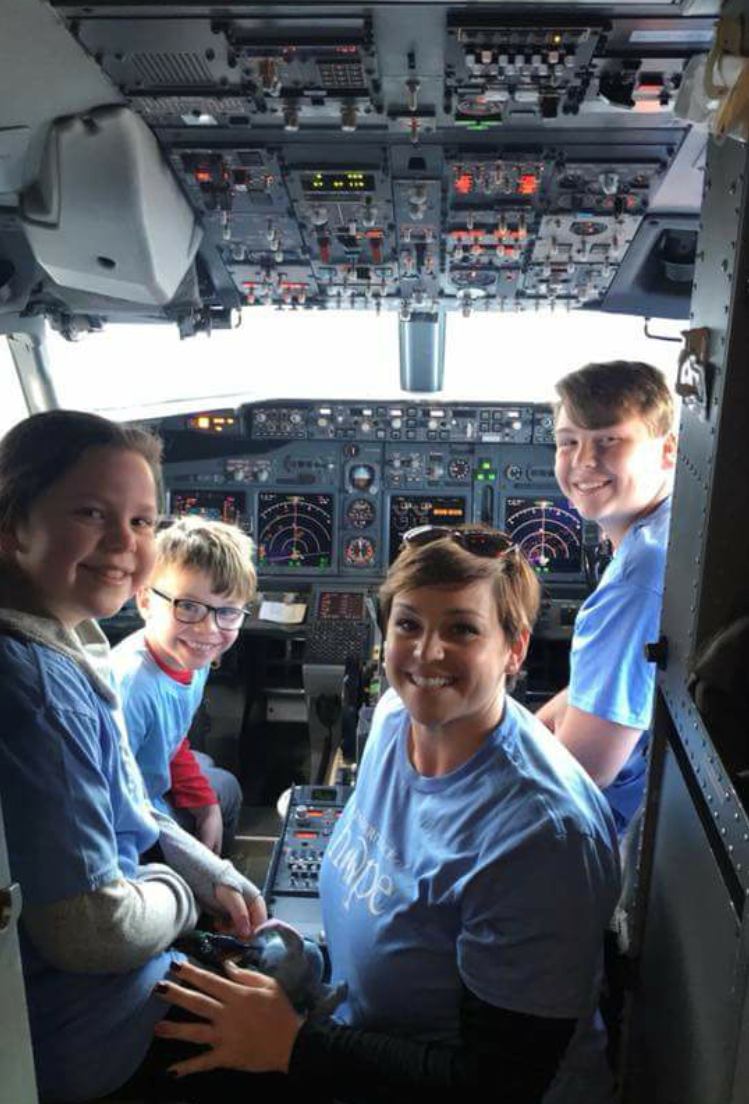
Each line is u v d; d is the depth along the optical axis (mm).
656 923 1830
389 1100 1602
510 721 1702
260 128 2488
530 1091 1527
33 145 2488
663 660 1836
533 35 1941
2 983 1226
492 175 2693
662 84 2154
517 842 1522
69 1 1847
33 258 3188
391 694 2023
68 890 1529
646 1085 1850
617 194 2814
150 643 2734
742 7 1379
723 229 1484
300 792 3074
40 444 1642
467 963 1557
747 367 1445
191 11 1887
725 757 1403
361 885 1788
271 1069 1665
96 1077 1672
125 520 1671
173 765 3121
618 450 2406
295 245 3287
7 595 1663
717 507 1518
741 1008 1202
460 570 1604
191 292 3447
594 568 4773
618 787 2453
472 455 4918
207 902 2148
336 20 1927
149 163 2566
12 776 1497
